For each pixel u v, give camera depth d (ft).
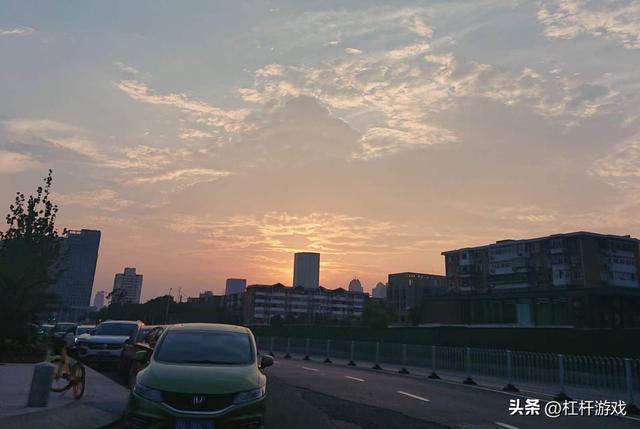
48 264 68.54
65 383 40.45
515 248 236.22
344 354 104.73
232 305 582.35
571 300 184.96
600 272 211.00
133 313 449.06
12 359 55.42
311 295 573.74
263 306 542.16
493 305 213.66
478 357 69.51
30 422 25.02
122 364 52.54
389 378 65.41
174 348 25.05
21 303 60.18
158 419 20.04
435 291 455.63
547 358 58.54
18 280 60.54
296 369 75.51
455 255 265.34
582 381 53.67
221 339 26.50
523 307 199.62
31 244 67.05
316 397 43.42
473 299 220.43
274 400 40.78
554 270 217.97
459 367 72.43
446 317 230.07
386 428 30.19
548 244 223.51
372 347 95.14
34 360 57.67
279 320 428.97
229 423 20.29
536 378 59.52
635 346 68.90
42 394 28.55
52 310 65.92
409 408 38.52
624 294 181.68
